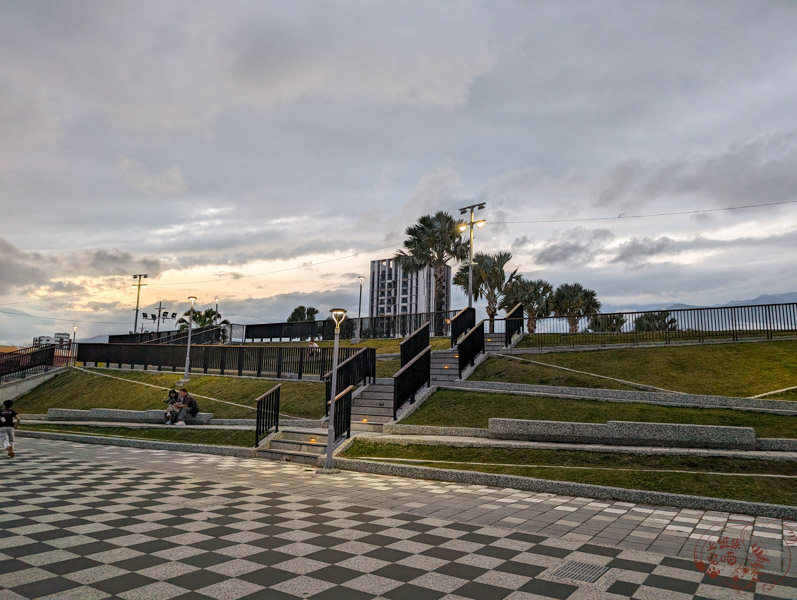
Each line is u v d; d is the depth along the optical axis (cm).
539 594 408
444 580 438
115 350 2722
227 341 3775
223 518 655
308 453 1179
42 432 1680
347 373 1582
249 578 439
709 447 952
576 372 1562
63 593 398
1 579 427
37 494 799
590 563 487
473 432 1212
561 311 4378
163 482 915
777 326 1595
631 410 1212
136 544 536
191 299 2273
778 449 916
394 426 1316
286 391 1831
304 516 671
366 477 991
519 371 1659
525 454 1027
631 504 754
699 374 1414
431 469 968
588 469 905
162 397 2053
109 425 1744
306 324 3516
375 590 413
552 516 679
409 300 10494
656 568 474
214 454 1316
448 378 1695
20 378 2647
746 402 1138
